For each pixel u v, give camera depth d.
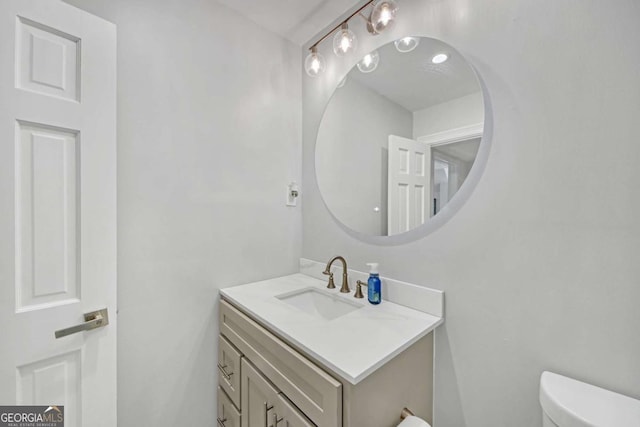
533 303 0.83
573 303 0.77
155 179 1.16
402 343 0.84
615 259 0.70
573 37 0.76
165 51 1.18
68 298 0.87
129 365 1.11
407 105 1.16
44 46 0.83
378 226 1.27
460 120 1.00
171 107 1.20
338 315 1.27
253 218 1.49
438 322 1.01
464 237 0.98
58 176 0.85
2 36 0.76
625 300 0.69
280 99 1.60
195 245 1.28
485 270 0.94
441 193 1.05
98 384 0.92
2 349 0.77
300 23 1.50
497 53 0.91
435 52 1.07
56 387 0.85
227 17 1.37
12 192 0.78
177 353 1.24
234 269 1.42
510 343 0.88
